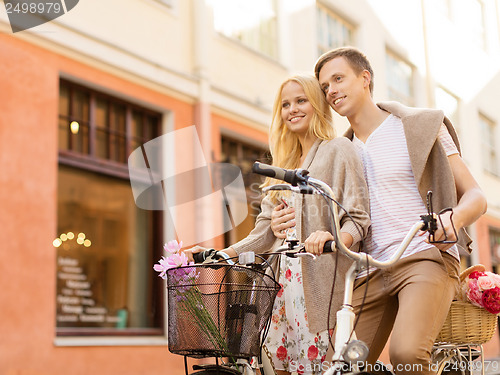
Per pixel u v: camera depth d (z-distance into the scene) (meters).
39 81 6.40
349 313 2.18
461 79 13.38
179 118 7.77
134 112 7.39
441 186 2.62
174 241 2.54
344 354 2.10
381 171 2.71
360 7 10.79
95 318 6.69
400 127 2.75
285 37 9.46
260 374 2.67
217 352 2.27
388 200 2.66
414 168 2.63
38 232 6.24
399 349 2.32
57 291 6.38
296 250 2.34
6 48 6.15
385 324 2.64
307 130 2.91
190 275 2.31
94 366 6.46
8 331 5.85
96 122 6.97
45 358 6.10
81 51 6.75
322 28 10.10
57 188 6.53
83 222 6.71
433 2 12.74
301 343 2.76
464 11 13.80
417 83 12.15
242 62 8.68
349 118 2.87
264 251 2.95
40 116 6.39
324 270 2.68
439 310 2.44
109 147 7.08
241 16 8.78
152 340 7.09
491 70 14.46
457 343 2.77
